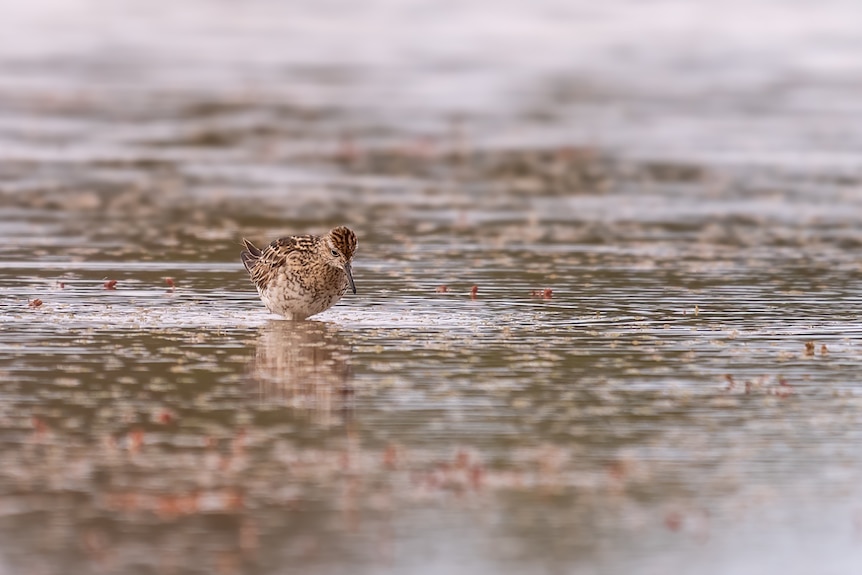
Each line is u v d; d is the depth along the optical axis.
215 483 12.80
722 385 16.20
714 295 21.58
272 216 28.17
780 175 33.50
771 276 23.12
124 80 46.19
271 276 19.48
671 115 41.69
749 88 46.28
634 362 17.27
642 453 13.73
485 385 16.12
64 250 24.53
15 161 33.50
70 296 20.91
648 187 32.00
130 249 24.78
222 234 26.31
